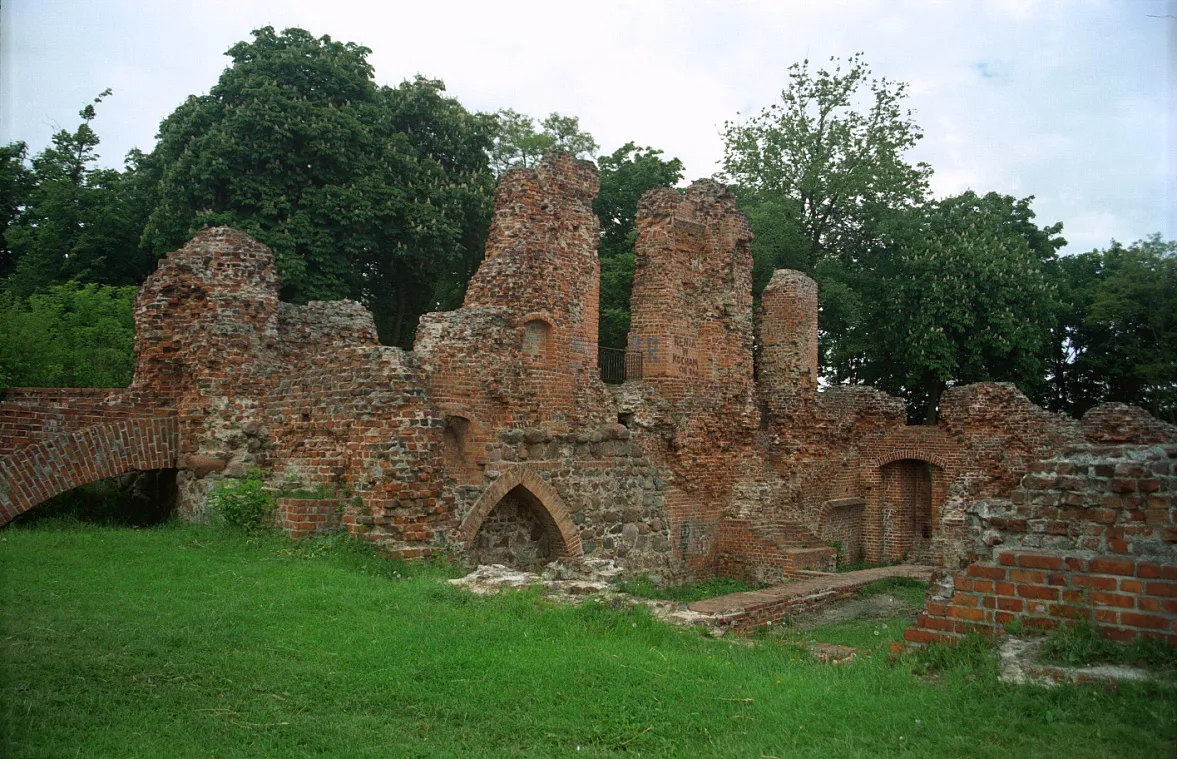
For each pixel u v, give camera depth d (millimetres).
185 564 11234
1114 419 24344
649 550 20984
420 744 6266
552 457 19031
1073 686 6250
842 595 21734
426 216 30344
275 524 13641
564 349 19969
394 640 8477
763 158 44562
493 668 7809
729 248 25203
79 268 32062
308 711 6805
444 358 17469
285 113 28016
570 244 20422
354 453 13516
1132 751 5367
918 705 6504
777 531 24484
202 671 7383
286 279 26719
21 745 5742
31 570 10422
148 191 32031
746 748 6109
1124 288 29453
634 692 7371
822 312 39562
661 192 23703
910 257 39688
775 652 10344
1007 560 7258
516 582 11820
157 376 15844
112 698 6711
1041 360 41094
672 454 23094
